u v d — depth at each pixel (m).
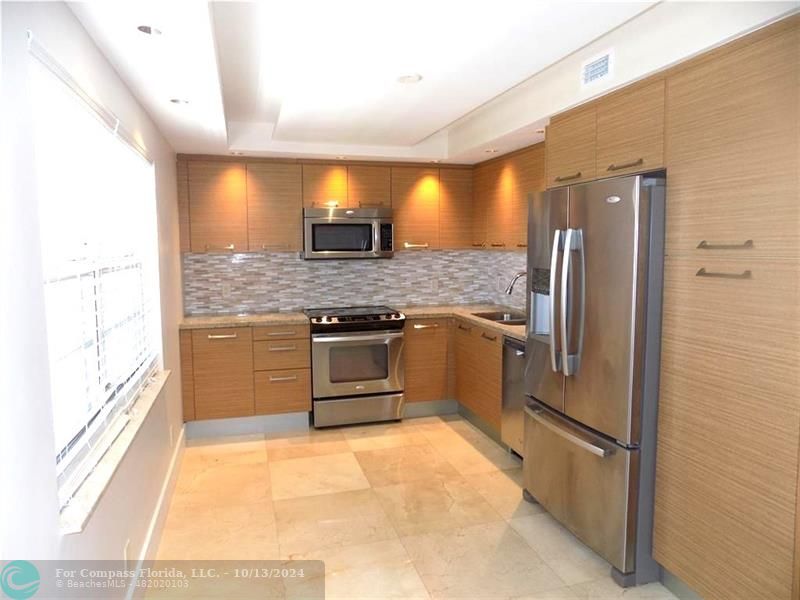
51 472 1.31
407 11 1.96
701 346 2.06
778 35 1.72
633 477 2.33
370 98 3.04
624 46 2.38
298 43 2.25
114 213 2.27
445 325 4.66
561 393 2.75
